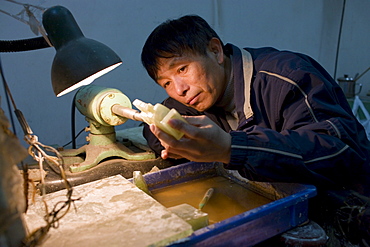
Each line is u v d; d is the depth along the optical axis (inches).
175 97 38.0
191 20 37.4
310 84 34.4
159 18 71.8
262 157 28.1
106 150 41.5
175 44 34.0
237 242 24.8
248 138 28.7
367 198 32.9
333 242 31.3
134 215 25.2
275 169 28.7
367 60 110.2
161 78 36.4
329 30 101.7
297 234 27.4
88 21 63.8
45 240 22.3
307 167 29.2
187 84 35.7
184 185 39.3
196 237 22.4
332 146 29.8
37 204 28.5
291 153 28.6
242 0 82.3
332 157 29.7
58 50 32.4
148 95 73.6
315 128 31.5
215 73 36.9
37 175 36.7
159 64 35.1
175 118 24.8
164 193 37.3
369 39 109.0
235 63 39.2
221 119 46.4
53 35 32.2
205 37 36.5
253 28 86.0
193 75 35.2
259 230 26.0
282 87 34.8
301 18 94.7
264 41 89.1
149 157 43.3
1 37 56.6
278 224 27.3
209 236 23.0
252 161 28.2
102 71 35.1
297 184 31.1
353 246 31.0
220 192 37.5
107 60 32.1
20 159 20.4
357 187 34.2
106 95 39.7
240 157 28.1
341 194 33.7
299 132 31.0
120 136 52.5
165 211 25.6
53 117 64.6
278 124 36.7
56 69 31.8
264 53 41.9
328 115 33.2
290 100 34.6
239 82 38.5
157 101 75.2
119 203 27.5
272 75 36.1
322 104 32.9
